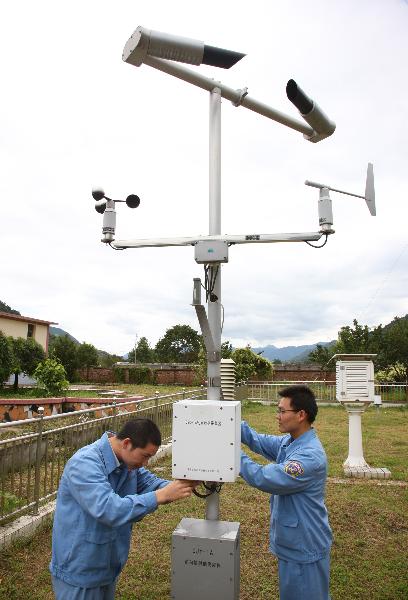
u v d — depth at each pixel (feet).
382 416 48.24
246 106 8.55
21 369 61.31
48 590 11.30
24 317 83.46
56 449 17.19
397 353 71.10
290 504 7.80
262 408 56.70
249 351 62.54
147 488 7.79
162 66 7.67
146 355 164.04
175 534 7.25
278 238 7.91
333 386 65.98
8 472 14.39
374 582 12.28
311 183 7.98
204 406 6.96
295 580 7.61
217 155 8.21
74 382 95.71
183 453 6.97
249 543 14.66
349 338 74.64
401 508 17.87
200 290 7.29
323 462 7.82
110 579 6.98
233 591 7.02
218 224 8.13
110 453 7.00
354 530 15.75
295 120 9.00
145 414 25.02
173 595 7.19
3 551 12.92
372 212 8.84
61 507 6.89
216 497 7.69
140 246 8.41
